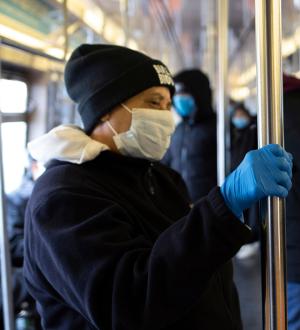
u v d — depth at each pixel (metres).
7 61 2.68
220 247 0.66
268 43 0.64
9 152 2.93
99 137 1.04
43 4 1.76
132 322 0.69
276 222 0.65
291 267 1.50
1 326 1.80
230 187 0.67
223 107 1.80
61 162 0.95
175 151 3.03
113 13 2.81
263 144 0.67
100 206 0.82
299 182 1.46
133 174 1.01
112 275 0.72
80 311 0.77
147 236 0.90
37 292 0.93
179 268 0.67
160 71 1.03
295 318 1.53
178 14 4.57
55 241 0.77
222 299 0.96
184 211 1.11
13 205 2.29
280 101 0.65
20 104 3.12
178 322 0.86
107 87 0.99
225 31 1.78
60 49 1.93
